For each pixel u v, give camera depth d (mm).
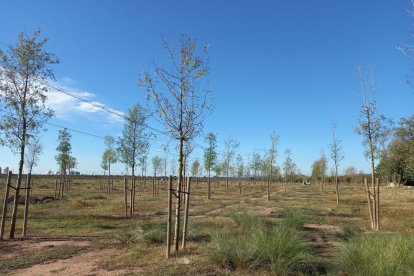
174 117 10641
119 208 24359
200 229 13609
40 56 12938
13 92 12672
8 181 13102
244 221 14406
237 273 7953
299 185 78375
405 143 22828
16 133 12805
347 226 14516
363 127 15789
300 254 8266
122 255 10125
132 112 21844
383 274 7012
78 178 92312
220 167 46125
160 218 19391
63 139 33156
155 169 49594
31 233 14273
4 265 9359
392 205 30125
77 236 13664
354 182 80938
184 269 8336
